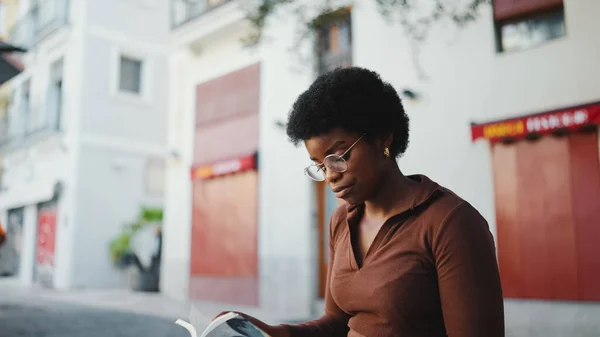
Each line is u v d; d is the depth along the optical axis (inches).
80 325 294.0
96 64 611.8
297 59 350.3
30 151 680.4
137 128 642.2
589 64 237.1
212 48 442.0
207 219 424.2
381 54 313.7
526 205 250.7
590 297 229.6
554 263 240.5
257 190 384.2
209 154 433.4
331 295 59.6
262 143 386.6
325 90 50.9
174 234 452.4
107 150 612.4
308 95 52.3
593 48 236.4
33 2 683.4
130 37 643.5
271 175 376.2
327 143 50.4
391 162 52.0
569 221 237.6
